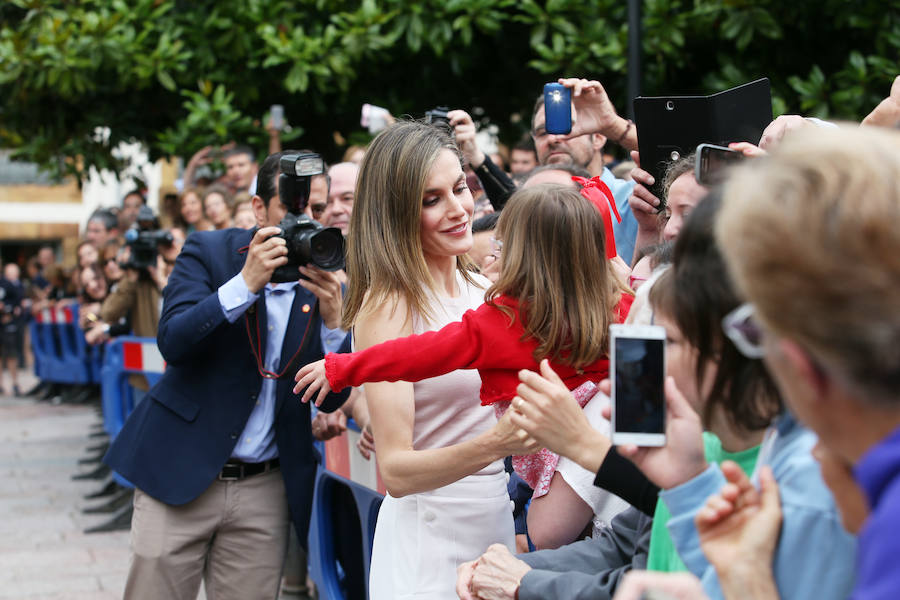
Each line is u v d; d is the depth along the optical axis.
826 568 1.09
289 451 3.00
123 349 6.23
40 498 6.94
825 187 0.83
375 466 3.04
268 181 3.05
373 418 2.17
